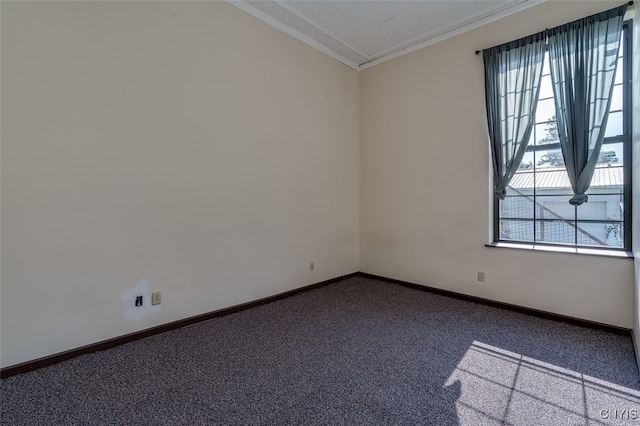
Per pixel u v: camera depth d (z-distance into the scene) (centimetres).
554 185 306
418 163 396
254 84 332
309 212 397
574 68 277
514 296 321
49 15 209
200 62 288
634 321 241
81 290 228
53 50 212
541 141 311
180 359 224
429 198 387
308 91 390
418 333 268
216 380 198
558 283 293
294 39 371
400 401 177
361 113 462
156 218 264
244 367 213
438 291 380
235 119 316
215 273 304
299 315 312
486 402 175
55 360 217
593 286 275
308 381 196
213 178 300
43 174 210
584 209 290
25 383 194
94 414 166
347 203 451
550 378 198
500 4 315
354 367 213
